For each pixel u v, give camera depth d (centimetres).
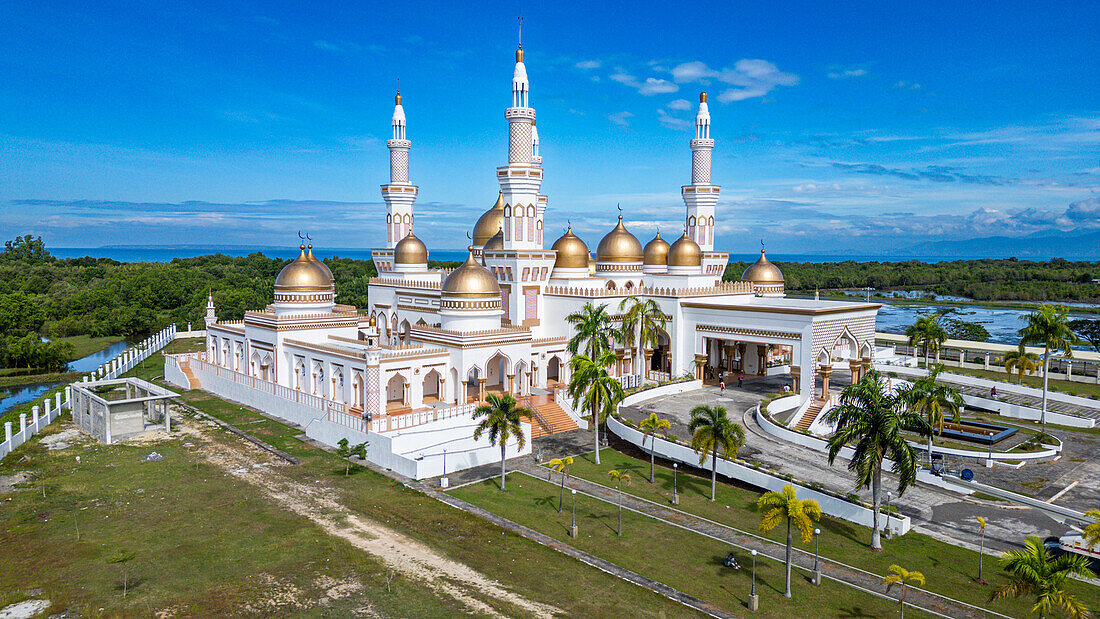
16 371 8388
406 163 7744
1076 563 2431
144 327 11600
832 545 3334
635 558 3181
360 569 3017
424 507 3759
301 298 6059
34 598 2747
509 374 5559
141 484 4059
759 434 4841
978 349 8400
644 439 4691
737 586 2928
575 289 6219
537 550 3247
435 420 4691
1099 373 6981
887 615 2703
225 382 6456
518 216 6297
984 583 2956
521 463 4575
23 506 3706
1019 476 4228
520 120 6188
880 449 3309
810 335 5412
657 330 6225
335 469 4369
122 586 2853
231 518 3562
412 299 6850
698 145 7475
